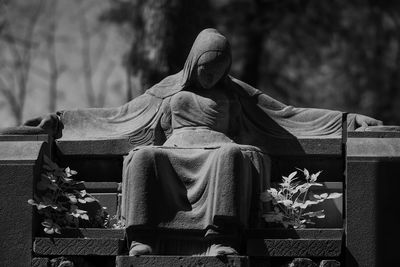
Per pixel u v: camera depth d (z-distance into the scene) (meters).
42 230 11.84
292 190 11.91
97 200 12.21
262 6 20.61
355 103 21.42
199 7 16.83
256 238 11.58
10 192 11.80
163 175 11.58
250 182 11.77
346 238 11.64
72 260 11.59
